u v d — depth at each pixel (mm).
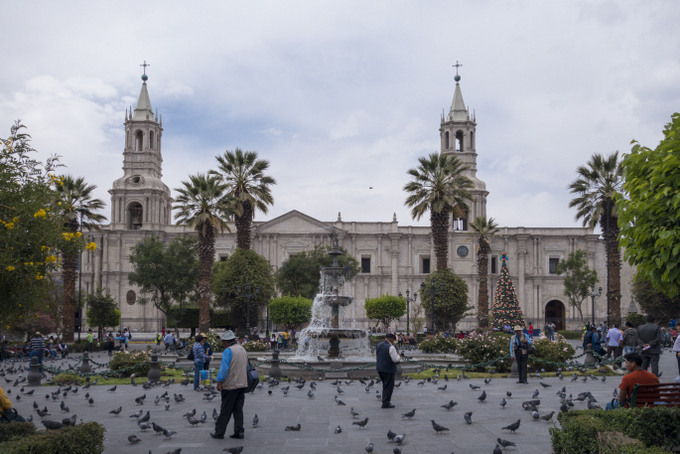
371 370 23922
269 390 17969
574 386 19625
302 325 65625
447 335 52594
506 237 88312
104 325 65625
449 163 50219
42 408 15922
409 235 87750
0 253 11656
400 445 10961
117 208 85500
